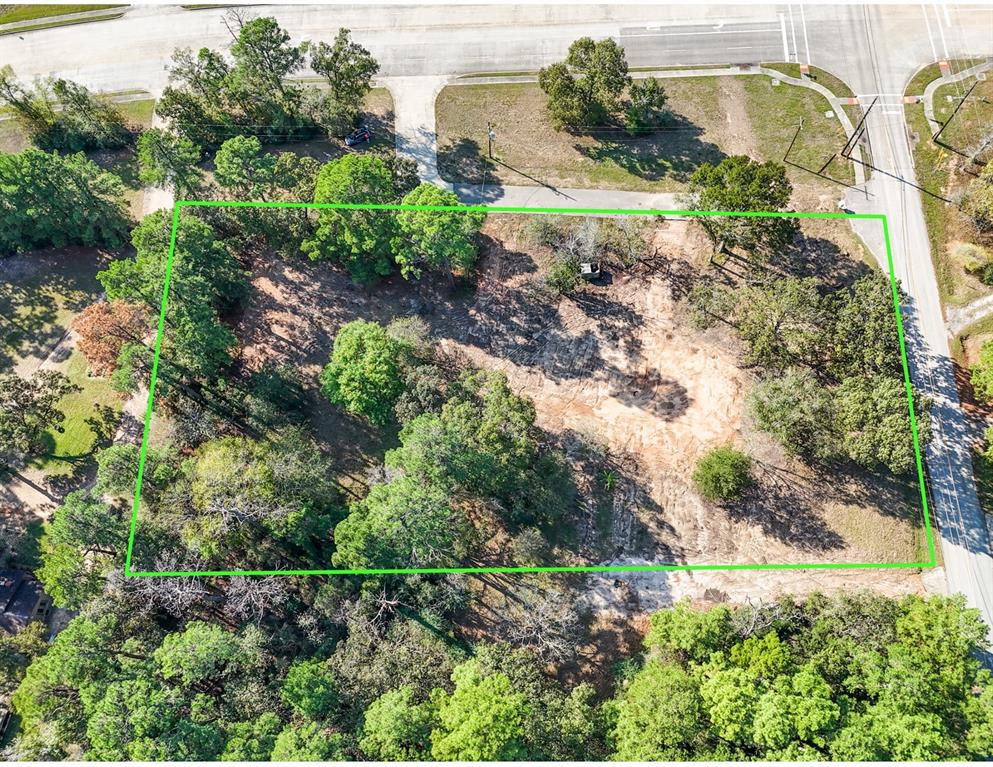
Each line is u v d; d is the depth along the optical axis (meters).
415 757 51.06
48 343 73.56
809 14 81.56
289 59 75.25
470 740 48.69
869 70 79.06
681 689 51.25
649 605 62.06
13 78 83.44
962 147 74.62
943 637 52.34
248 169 69.75
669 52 81.56
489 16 84.31
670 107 79.12
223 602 62.84
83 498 60.03
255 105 79.25
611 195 75.75
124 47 86.81
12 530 66.75
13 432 64.31
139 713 49.97
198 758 50.41
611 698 59.19
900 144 75.56
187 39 86.56
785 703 49.75
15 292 75.69
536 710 53.09
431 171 77.81
